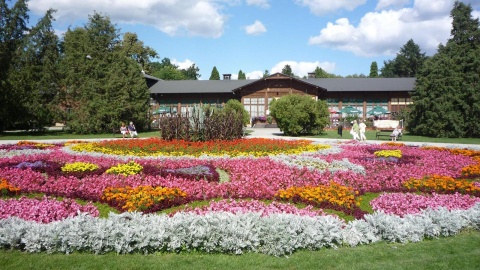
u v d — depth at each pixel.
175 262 4.77
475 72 27.33
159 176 9.16
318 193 7.62
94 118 29.98
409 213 6.65
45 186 8.23
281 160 11.94
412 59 79.94
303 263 4.79
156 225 5.38
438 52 30.33
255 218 5.60
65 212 6.46
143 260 4.82
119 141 16.02
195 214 6.02
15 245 5.11
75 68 32.31
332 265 4.73
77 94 31.58
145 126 35.62
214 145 14.30
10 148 15.02
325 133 31.42
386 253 5.15
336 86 47.34
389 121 31.64
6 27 31.84
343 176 9.57
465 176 10.39
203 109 16.17
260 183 8.57
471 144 20.88
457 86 26.92
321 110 29.89
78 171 9.75
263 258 4.95
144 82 34.66
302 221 5.60
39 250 5.04
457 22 30.28
